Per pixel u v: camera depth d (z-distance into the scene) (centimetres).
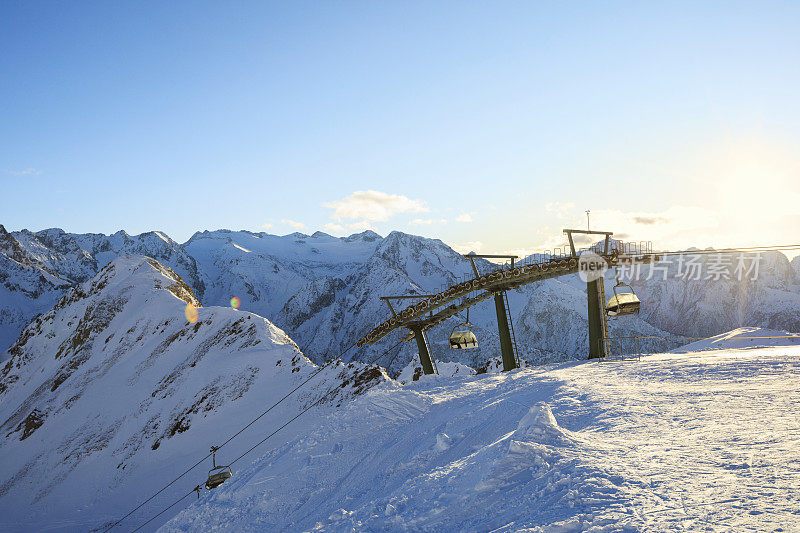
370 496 1759
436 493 1288
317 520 1745
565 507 947
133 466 11856
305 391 11550
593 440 1401
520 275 4672
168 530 2188
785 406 1520
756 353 3238
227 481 2564
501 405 2364
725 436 1265
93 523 9919
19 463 13588
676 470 1049
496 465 1236
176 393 14250
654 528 784
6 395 19612
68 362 19388
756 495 855
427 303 5519
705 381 2188
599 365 3362
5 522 10969
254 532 1909
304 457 2461
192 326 17925
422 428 2442
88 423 14688
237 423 11512
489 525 994
